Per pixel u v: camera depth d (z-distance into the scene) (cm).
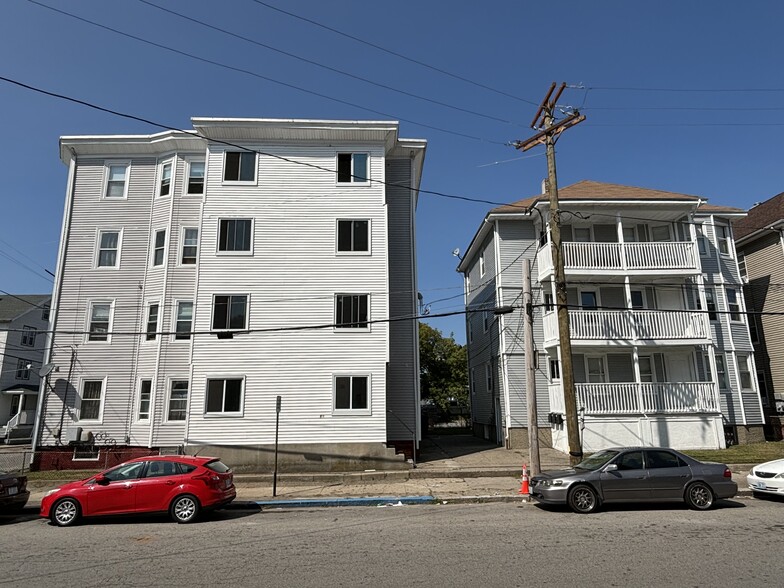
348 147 2091
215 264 1964
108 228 2211
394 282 2188
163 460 1199
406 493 1418
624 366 2305
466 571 715
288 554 829
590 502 1142
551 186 1603
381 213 2039
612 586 645
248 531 1024
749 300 2769
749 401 2336
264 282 1962
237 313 1938
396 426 2036
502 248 2455
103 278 2170
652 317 2145
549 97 1625
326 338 1923
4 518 1268
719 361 2334
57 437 2020
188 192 2203
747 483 1378
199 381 1870
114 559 824
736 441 2255
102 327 2130
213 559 809
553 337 2181
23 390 3338
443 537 925
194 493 1141
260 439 1839
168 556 836
